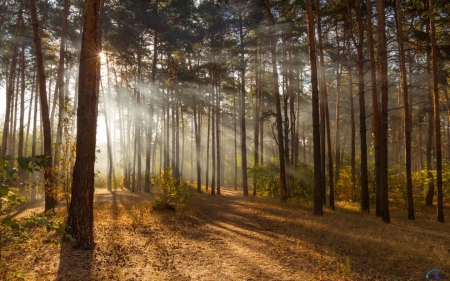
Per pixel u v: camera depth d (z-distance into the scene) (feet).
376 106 55.83
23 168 8.83
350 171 78.59
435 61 52.11
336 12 64.39
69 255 24.77
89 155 27.61
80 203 27.04
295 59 88.43
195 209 53.88
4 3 76.84
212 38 95.81
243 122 92.02
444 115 121.08
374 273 22.20
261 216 48.47
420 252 27.02
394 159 153.89
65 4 61.52
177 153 112.78
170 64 99.14
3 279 17.97
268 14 69.72
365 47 88.69
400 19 51.75
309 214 50.96
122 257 25.04
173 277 21.34
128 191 101.81
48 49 83.87
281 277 21.62
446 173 63.93
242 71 91.04
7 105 71.77
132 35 86.84
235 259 25.68
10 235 17.16
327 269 23.16
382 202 47.93
